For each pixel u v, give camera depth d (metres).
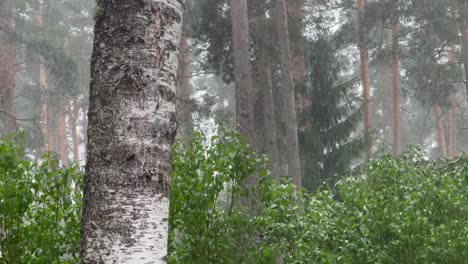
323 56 21.09
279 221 6.59
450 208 7.55
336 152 20.52
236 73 13.12
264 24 18.52
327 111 20.91
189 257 6.23
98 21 3.57
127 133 3.43
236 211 6.49
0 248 5.72
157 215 3.43
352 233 6.91
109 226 3.36
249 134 12.69
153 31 3.55
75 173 6.06
